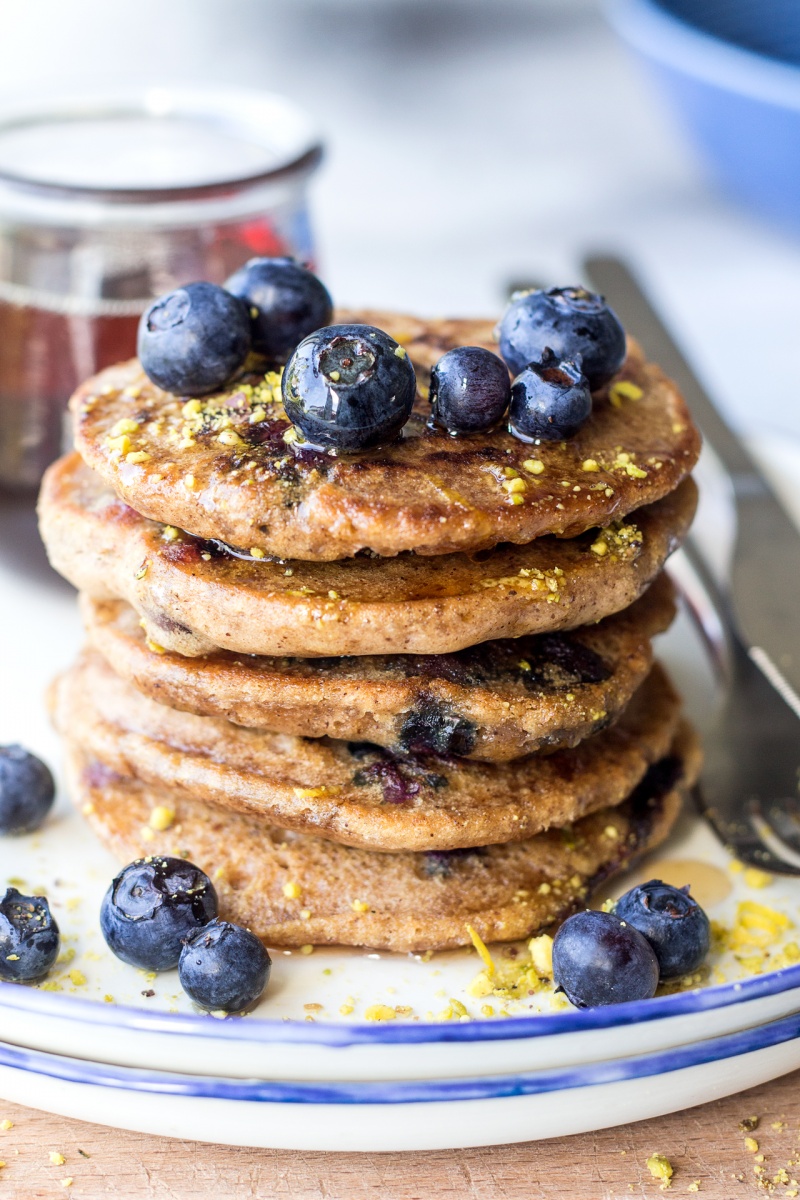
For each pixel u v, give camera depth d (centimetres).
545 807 29
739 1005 27
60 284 37
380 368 27
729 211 70
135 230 36
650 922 28
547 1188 27
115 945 29
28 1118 28
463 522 27
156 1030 26
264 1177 27
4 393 37
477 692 29
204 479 28
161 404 30
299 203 39
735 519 38
